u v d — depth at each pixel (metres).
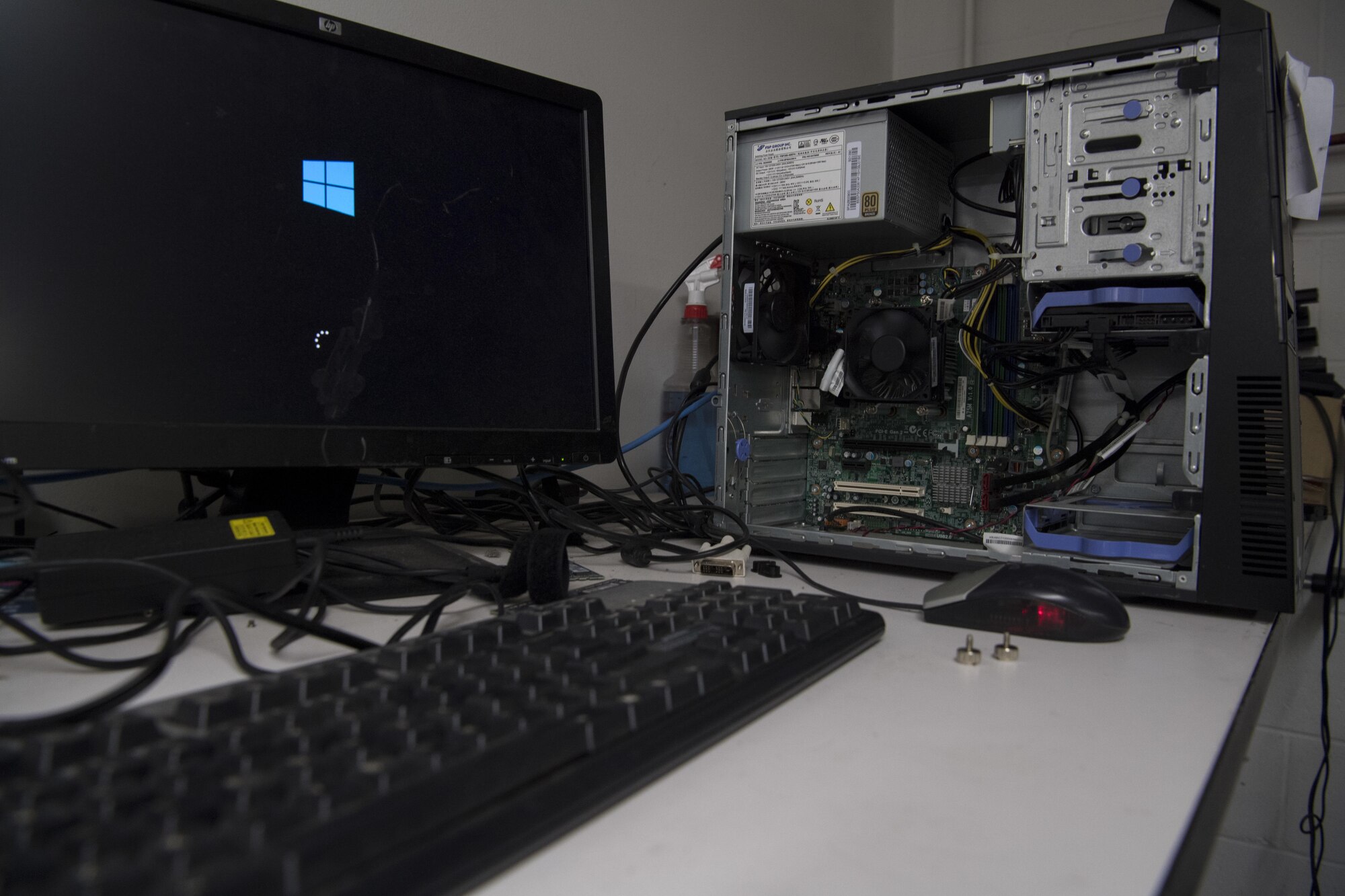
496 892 0.27
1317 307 1.81
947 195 1.08
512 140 0.86
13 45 0.59
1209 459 0.74
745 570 0.85
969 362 1.03
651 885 0.28
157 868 0.21
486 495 1.04
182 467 0.63
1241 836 1.76
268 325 0.69
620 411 1.31
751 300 1.02
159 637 0.55
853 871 0.29
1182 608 0.77
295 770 0.27
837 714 0.45
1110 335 0.83
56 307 0.60
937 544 0.89
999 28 2.30
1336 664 1.66
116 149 0.63
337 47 0.74
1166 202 0.77
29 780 0.26
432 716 0.32
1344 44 1.82
